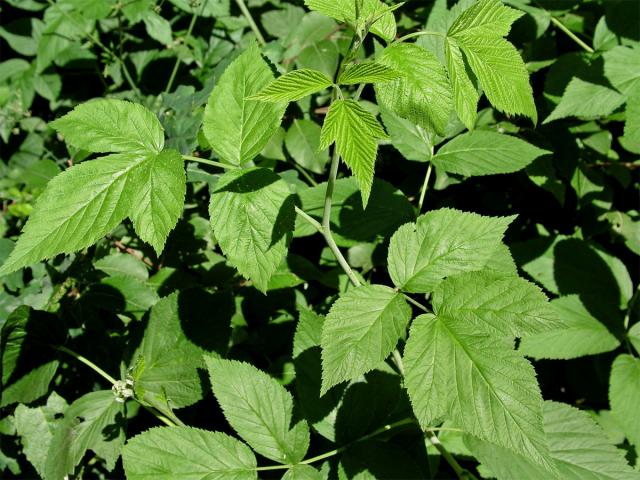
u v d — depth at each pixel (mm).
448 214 428
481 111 590
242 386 442
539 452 365
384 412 468
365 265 568
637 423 503
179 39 680
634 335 536
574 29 597
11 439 574
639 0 552
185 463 424
